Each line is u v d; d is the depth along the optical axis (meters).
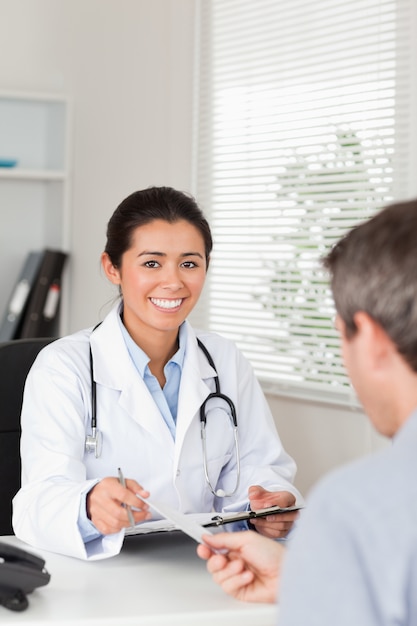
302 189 3.42
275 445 2.23
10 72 4.16
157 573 1.65
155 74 4.01
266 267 3.54
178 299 2.04
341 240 0.98
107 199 4.10
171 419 2.06
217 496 2.11
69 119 4.09
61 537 1.72
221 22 3.81
